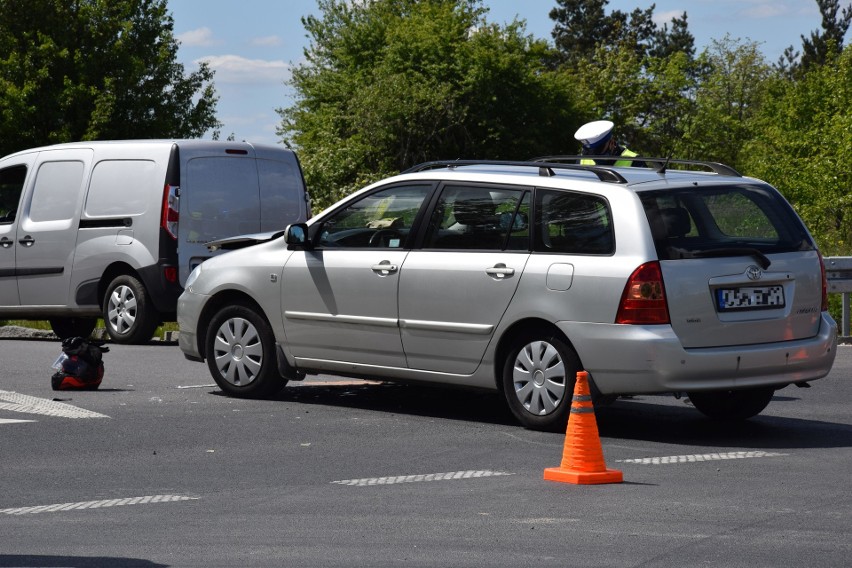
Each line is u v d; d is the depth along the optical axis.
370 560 7.70
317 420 13.70
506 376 13.08
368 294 14.05
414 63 90.31
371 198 14.38
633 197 12.34
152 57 62.66
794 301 12.66
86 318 25.19
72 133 60.12
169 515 9.07
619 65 112.81
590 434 10.39
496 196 13.29
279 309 14.91
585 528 8.55
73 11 61.00
